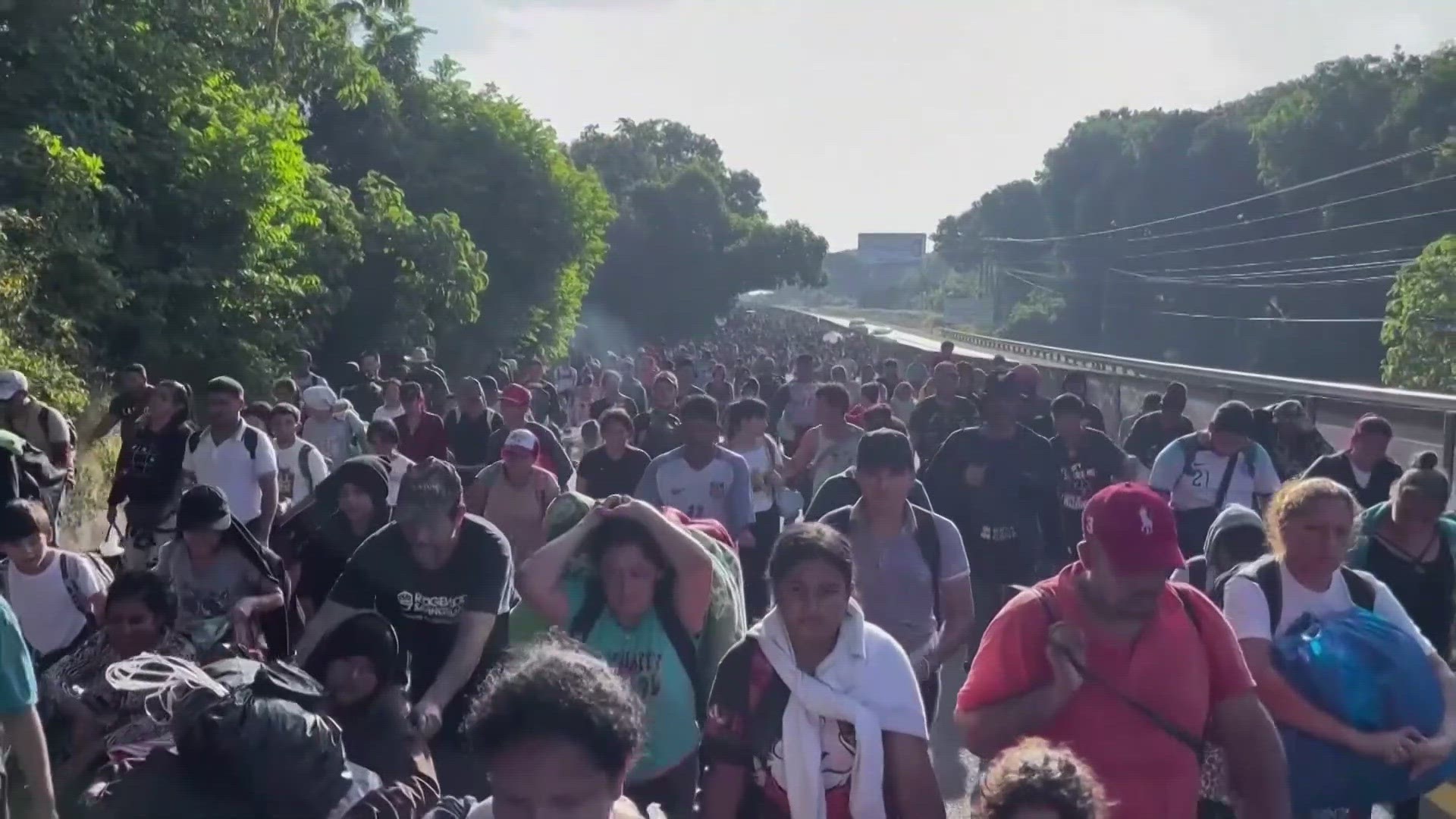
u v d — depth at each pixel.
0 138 15.01
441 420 13.94
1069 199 101.31
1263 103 87.69
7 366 12.48
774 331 96.75
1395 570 6.58
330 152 34.09
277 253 19.38
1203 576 6.64
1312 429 11.88
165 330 17.08
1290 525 4.97
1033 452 9.26
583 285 43.03
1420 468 7.03
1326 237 70.06
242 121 18.38
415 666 5.69
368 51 27.19
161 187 17.28
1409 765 4.86
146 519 9.60
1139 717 4.02
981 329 123.38
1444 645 6.71
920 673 6.10
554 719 2.78
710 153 102.50
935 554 6.21
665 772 5.03
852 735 4.07
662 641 5.06
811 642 4.12
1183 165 90.12
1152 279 88.44
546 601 5.09
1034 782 3.20
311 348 24.61
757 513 10.37
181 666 3.91
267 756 3.62
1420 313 45.94
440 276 27.56
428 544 5.59
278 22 22.25
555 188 37.53
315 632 5.67
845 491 7.06
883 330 103.75
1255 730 4.11
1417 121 66.00
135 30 17.50
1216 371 22.94
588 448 15.50
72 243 14.91
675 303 73.69
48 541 6.36
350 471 6.98
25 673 4.47
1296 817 4.98
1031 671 4.09
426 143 35.59
